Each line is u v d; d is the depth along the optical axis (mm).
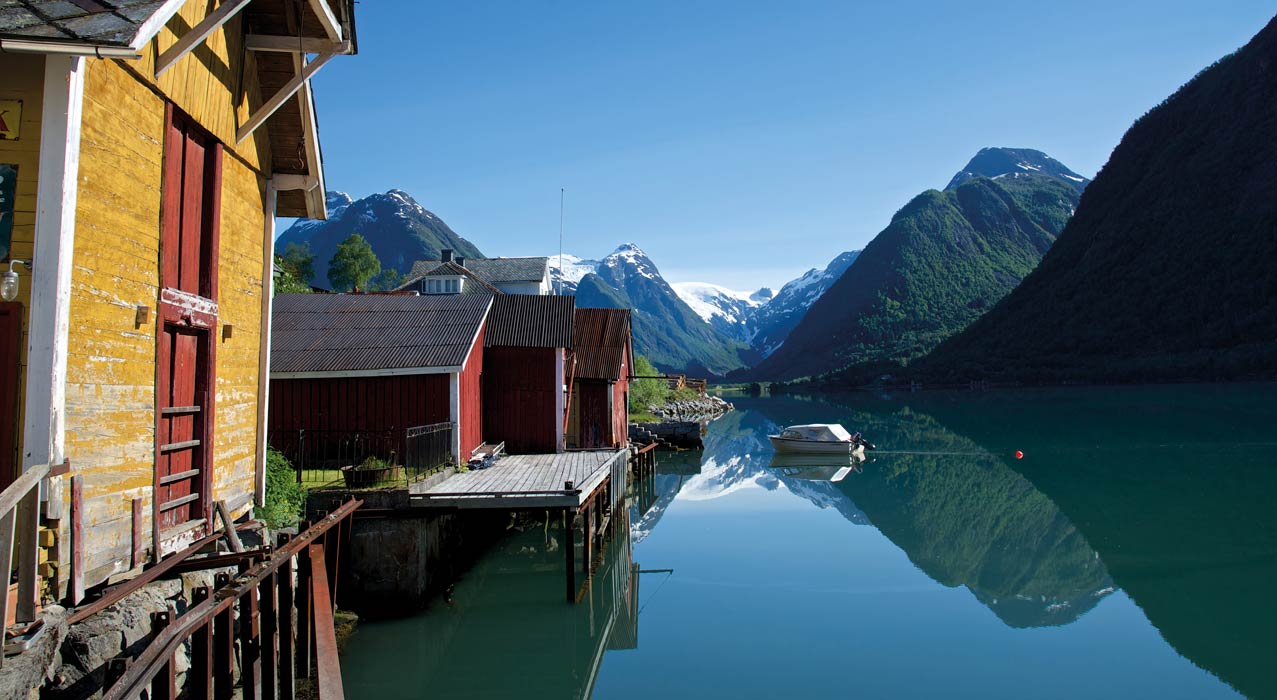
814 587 14617
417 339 18094
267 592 7371
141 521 7070
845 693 9711
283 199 11633
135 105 7055
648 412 49938
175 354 8109
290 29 9602
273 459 12289
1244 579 14266
